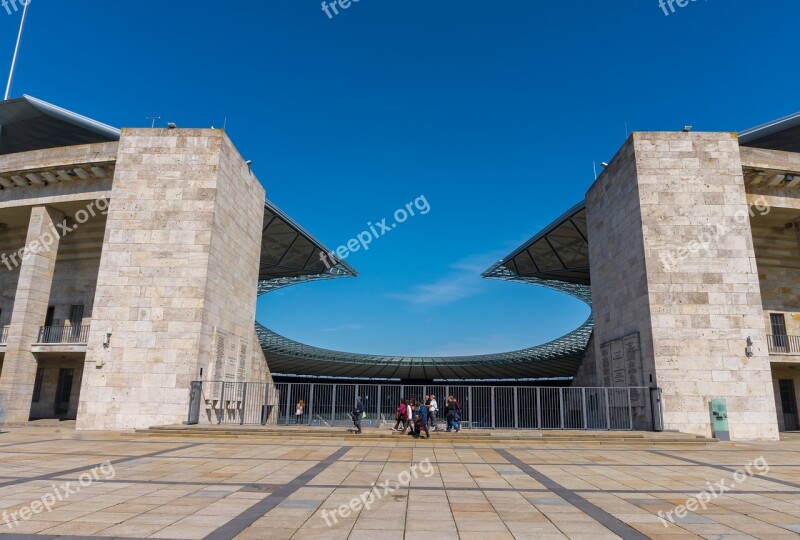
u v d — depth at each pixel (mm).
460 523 8352
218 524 8102
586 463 15305
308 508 9227
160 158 27438
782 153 27656
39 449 16938
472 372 68375
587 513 9070
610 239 30000
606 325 30344
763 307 30344
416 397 25094
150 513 8711
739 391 24094
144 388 24828
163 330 25406
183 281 25922
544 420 28875
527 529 8031
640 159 26703
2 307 33062
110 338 25391
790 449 19734
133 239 26469
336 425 28312
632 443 20797
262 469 13422
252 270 33375
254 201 33688
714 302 25016
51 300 31578
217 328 27375
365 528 8000
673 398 24016
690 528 8164
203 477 12141
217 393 27047
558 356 55562
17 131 38406
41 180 29156
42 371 31203
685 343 24578
